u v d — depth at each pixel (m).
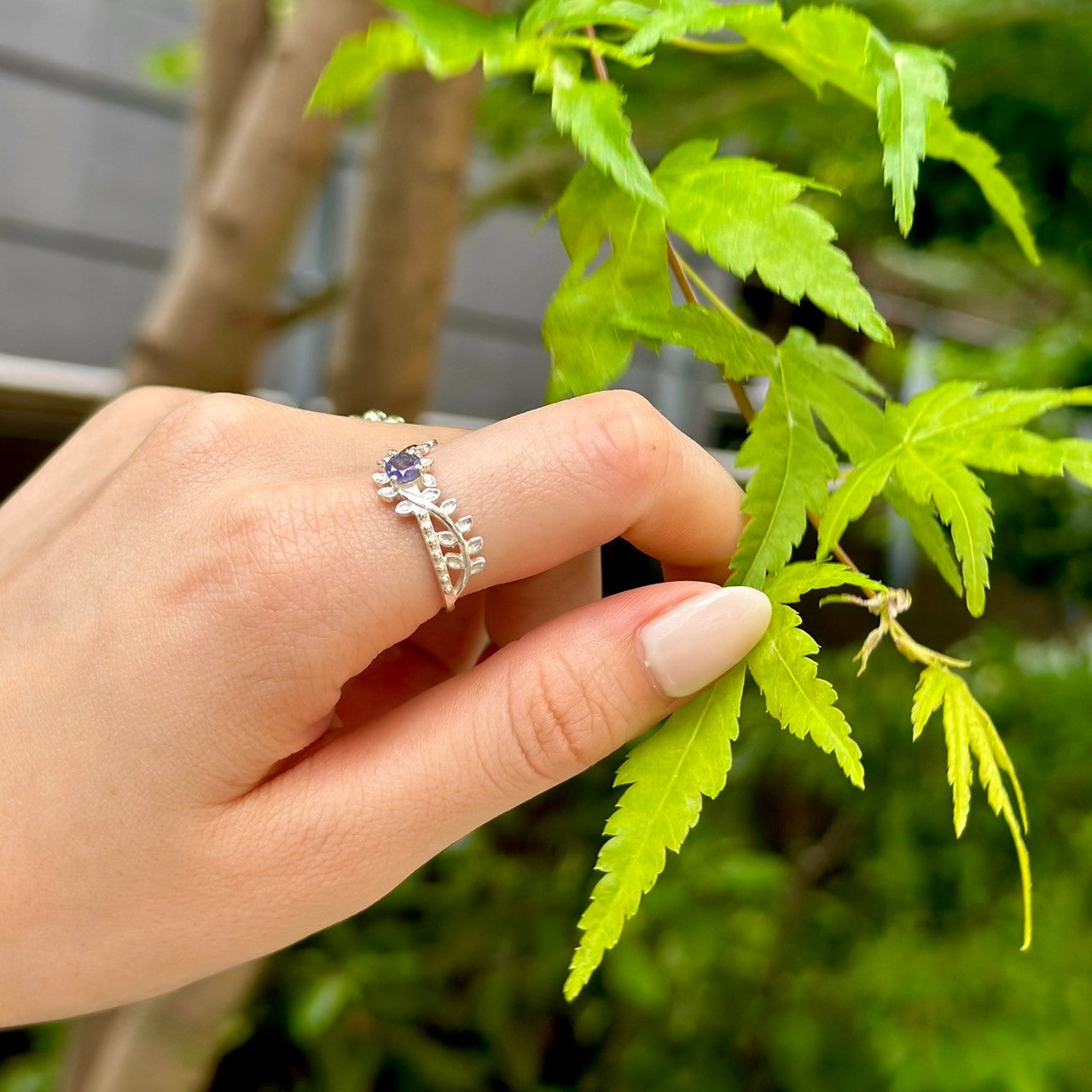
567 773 0.14
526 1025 0.42
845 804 0.42
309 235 0.65
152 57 0.40
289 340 0.68
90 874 0.13
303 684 0.13
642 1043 0.40
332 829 0.13
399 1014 0.40
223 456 0.14
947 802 0.41
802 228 0.11
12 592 0.14
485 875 0.45
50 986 0.14
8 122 0.63
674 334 0.12
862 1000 0.38
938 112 0.11
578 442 0.13
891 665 0.45
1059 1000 0.36
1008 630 0.47
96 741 0.13
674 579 0.15
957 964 0.37
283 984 0.40
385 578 0.13
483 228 0.77
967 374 0.36
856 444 0.12
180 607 0.13
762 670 0.12
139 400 0.18
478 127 0.32
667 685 0.12
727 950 0.40
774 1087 0.38
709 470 0.14
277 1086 0.41
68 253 0.66
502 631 0.17
